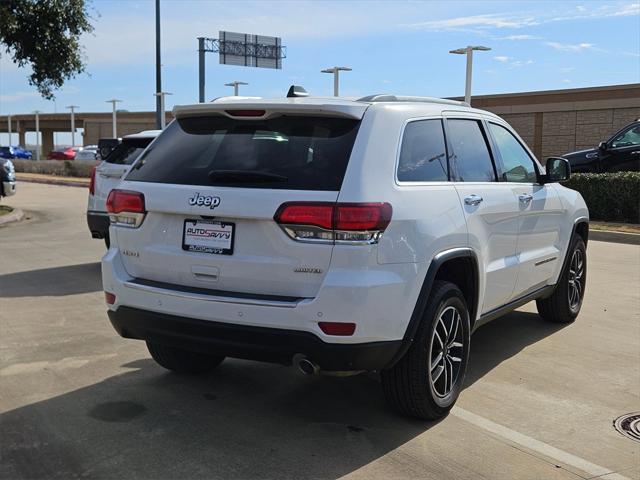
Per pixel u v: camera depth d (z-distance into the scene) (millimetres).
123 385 4730
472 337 6039
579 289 6629
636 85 30672
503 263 4898
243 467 3527
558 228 5973
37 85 16625
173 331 3873
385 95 4219
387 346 3623
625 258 10445
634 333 6156
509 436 3941
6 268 9102
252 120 3992
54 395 4520
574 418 4219
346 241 3459
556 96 33750
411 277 3705
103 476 3416
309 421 4141
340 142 3713
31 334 5914
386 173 3711
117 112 73500
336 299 3443
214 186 3797
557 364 5266
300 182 3607
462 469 3527
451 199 4195
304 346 3521
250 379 4895
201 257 3799
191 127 4262
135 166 4352
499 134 5344
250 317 3598
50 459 3596
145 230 4051
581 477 3465
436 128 4406
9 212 16031
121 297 4105
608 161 16500
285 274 3568
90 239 12070
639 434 3994
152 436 3896
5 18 14555
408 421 4152
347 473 3471
